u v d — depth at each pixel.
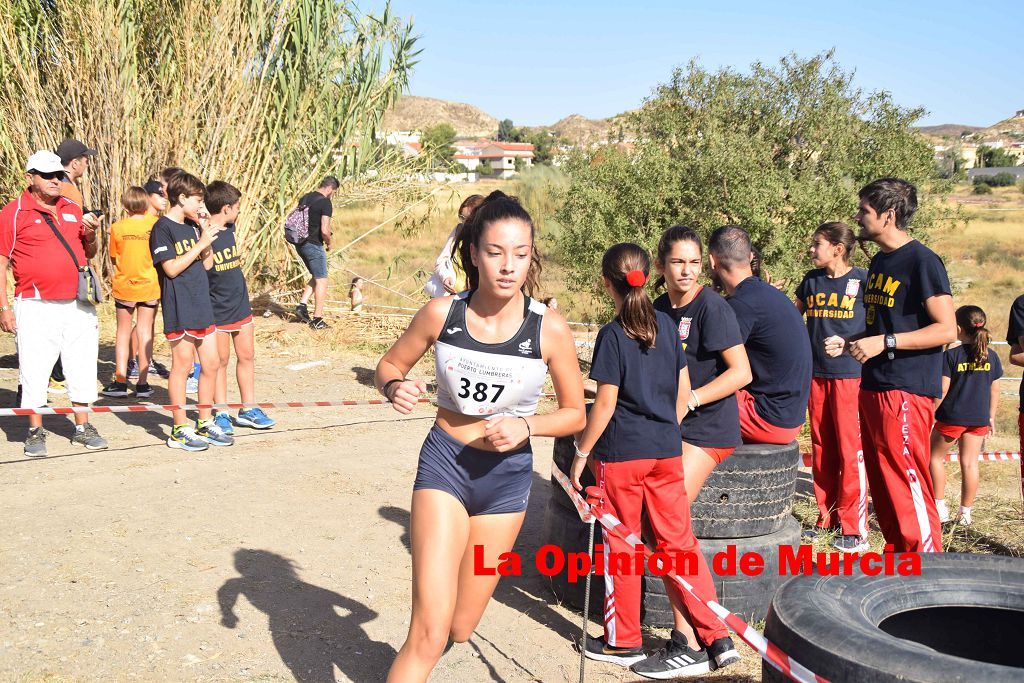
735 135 12.52
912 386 4.85
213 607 4.41
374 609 4.54
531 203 19.28
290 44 13.55
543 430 3.08
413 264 20.72
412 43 14.27
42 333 6.51
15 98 12.03
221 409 7.52
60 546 5.00
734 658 3.98
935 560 3.35
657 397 3.98
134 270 8.38
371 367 10.66
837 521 6.13
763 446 4.80
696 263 4.37
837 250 6.05
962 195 80.19
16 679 3.65
